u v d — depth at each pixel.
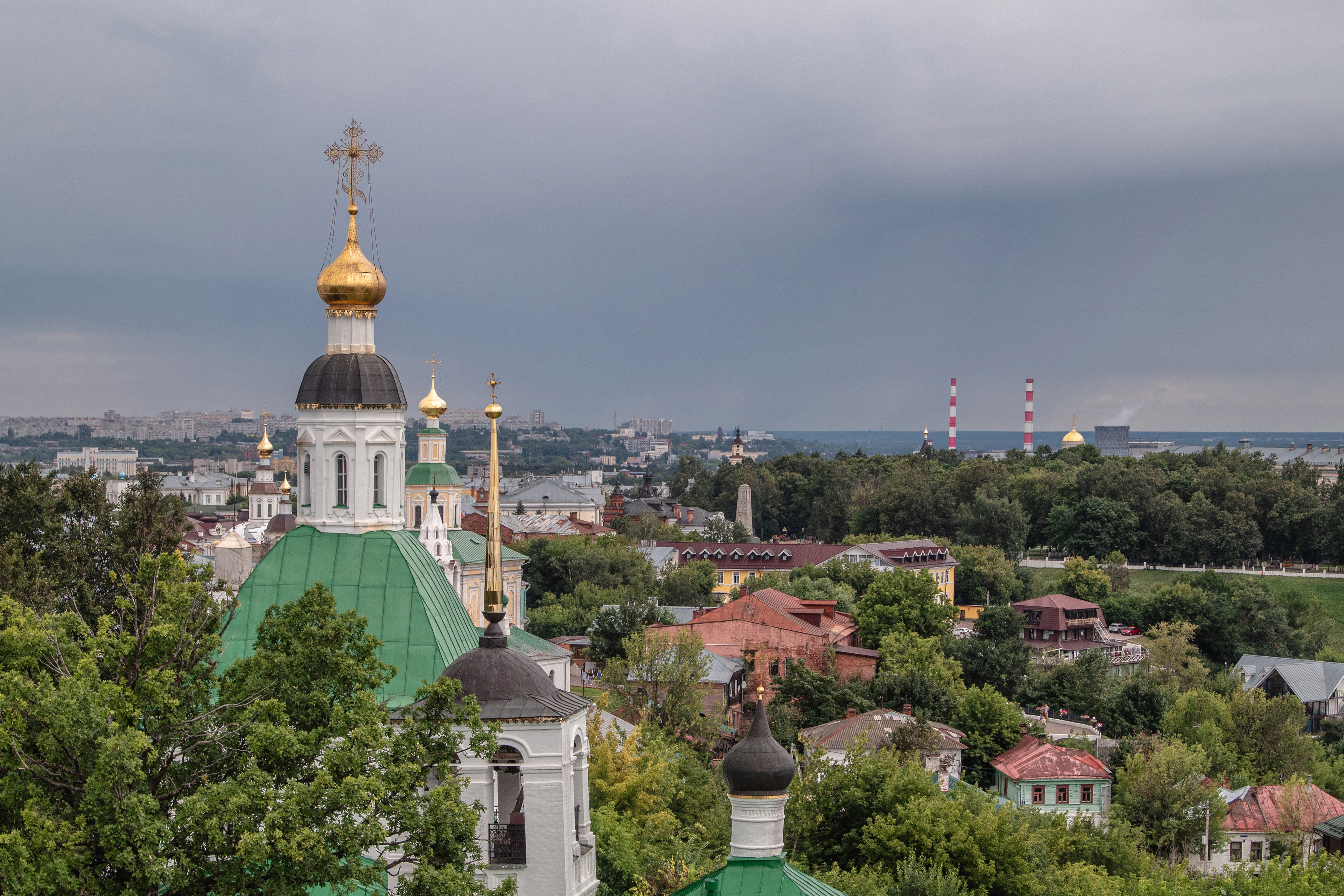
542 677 35.31
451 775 31.38
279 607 35.66
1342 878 67.00
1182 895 63.53
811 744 91.31
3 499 78.81
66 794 28.88
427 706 31.53
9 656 30.70
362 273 50.38
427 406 104.38
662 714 94.06
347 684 32.41
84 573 79.19
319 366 48.78
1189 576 199.62
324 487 48.03
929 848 60.00
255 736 28.80
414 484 101.56
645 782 61.78
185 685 31.66
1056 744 106.31
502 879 33.34
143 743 26.83
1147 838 89.12
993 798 75.25
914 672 112.50
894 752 79.12
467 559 92.31
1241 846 93.56
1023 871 60.25
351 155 51.41
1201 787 91.06
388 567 45.50
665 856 55.47
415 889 28.61
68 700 27.17
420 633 43.88
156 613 31.84
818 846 64.00
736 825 31.34
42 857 25.67
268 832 27.02
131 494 82.75
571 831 34.38
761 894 30.27
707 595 185.50
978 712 100.00
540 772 33.62
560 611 154.38
